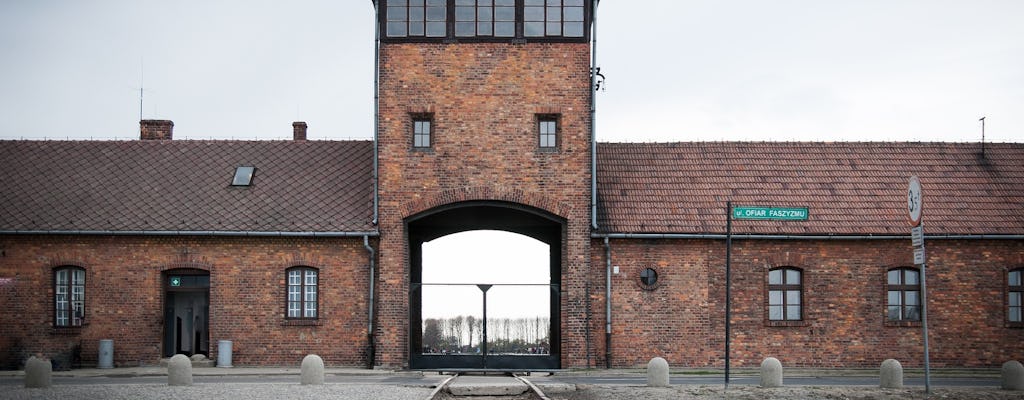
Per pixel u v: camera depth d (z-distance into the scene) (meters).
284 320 32.91
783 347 32.94
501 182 32.28
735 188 34.72
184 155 36.22
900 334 33.19
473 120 32.38
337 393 23.03
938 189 35.12
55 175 35.12
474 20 32.59
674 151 36.28
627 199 33.97
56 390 23.44
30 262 33.19
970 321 33.34
